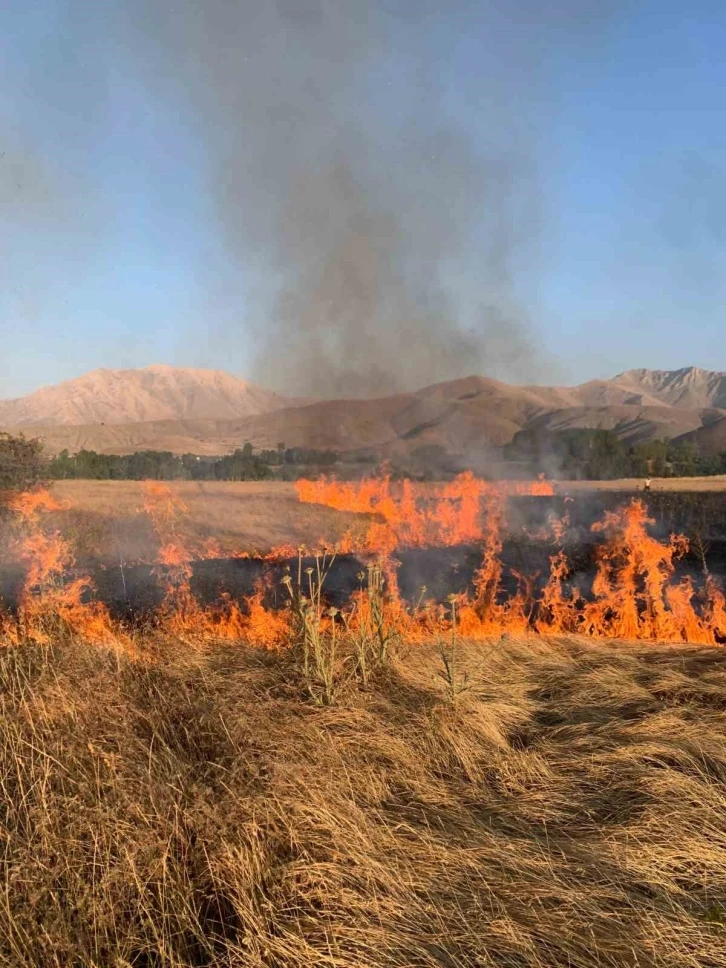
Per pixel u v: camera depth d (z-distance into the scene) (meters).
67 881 2.59
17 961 2.28
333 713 4.19
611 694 4.75
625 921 2.43
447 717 4.14
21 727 3.78
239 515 20.78
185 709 4.09
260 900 2.52
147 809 2.98
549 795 3.37
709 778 3.42
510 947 2.29
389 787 3.40
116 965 2.22
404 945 2.29
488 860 2.79
